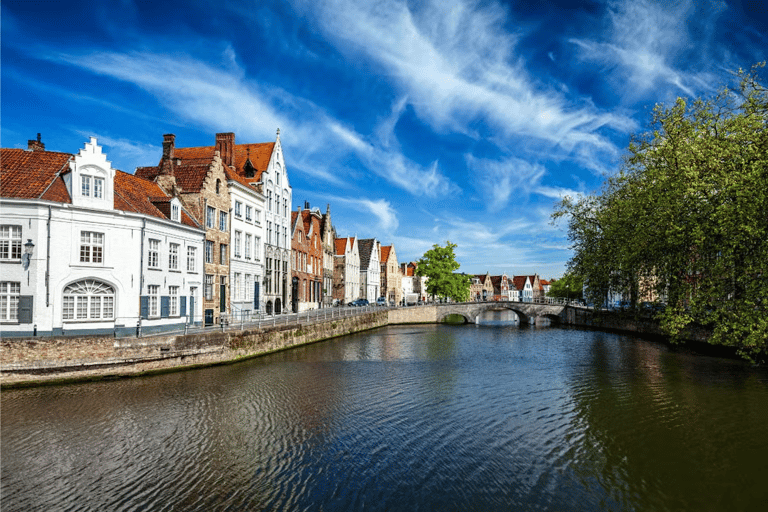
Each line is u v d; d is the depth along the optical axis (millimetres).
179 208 28500
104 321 23047
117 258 23469
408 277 115062
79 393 18969
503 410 18047
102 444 13836
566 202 42844
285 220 47312
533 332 51500
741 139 22547
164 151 31062
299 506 10539
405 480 11922
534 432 15531
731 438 14875
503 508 10609
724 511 10562
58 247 21688
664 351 34406
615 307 56906
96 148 22906
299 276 51844
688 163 23141
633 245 28266
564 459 13344
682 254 25031
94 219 22812
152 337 22375
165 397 18781
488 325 63344
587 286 42750
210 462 12789
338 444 14289
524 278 154500
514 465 12922
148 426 15430
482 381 23250
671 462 13125
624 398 19766
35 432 14727
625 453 13758
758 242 21375
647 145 28844
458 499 10977
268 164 42594
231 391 20000
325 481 11789
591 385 22328
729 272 22688
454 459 13289
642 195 28859
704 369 26406
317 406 18281
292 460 13047
